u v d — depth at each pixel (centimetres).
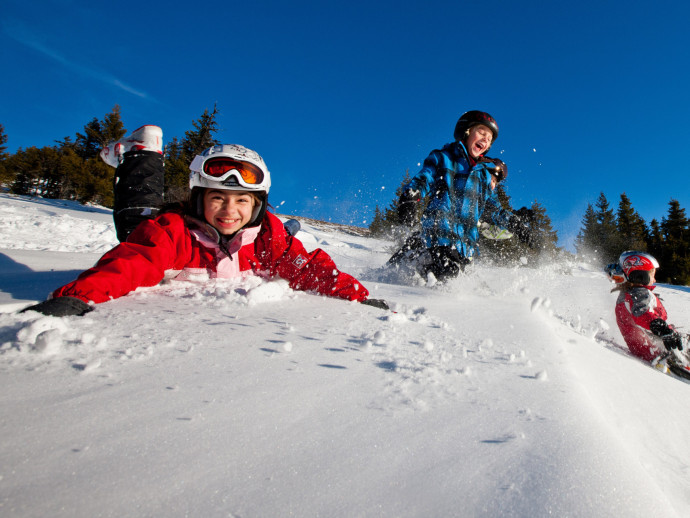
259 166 184
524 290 361
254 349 103
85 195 2867
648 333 287
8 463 50
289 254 204
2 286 162
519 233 395
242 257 201
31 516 41
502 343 130
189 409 69
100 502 45
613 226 2952
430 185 355
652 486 58
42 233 675
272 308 153
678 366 277
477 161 378
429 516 48
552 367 108
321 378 88
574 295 415
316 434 65
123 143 268
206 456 56
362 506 49
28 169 3241
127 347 95
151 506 45
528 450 64
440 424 71
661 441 97
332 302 179
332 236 1641
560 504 51
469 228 358
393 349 114
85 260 297
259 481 52
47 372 77
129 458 53
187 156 2777
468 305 218
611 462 62
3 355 83
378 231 1630
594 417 80
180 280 181
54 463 51
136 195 260
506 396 86
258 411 71
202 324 120
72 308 117
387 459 59
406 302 214
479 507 50
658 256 3002
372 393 83
